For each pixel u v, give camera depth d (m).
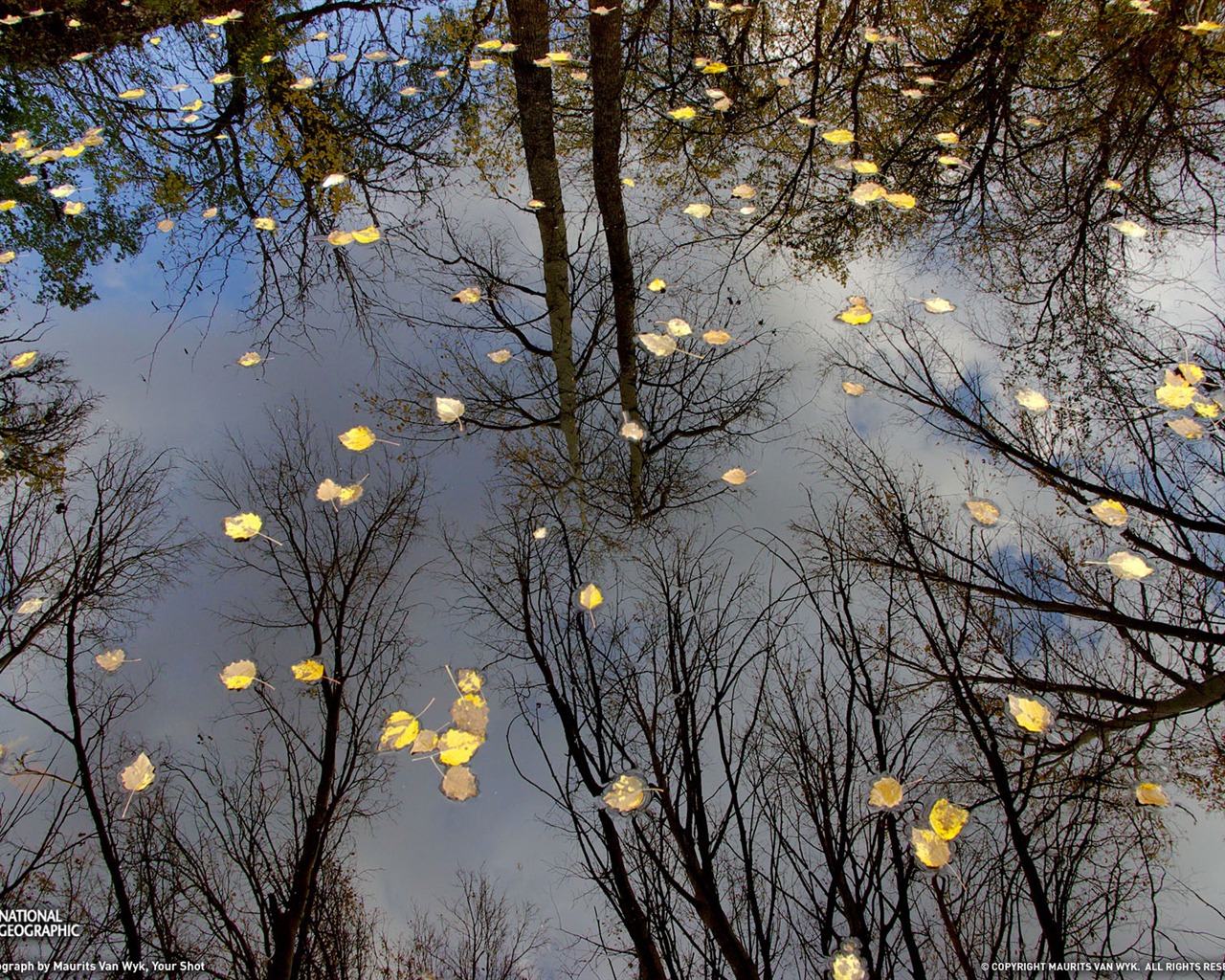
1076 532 5.66
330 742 5.25
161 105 8.34
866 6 7.95
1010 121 8.17
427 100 8.59
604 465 7.14
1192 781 5.34
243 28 8.33
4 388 6.40
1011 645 5.37
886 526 5.41
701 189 8.65
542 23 7.11
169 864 4.93
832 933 3.65
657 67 8.60
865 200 5.87
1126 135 7.24
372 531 6.27
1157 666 5.40
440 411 4.83
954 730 5.03
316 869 4.70
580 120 8.66
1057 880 3.97
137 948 4.41
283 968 4.21
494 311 7.46
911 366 6.19
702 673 4.54
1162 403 4.76
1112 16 7.01
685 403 7.27
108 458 5.91
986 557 5.51
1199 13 6.60
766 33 8.36
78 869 5.12
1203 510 5.21
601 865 4.09
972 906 4.08
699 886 3.85
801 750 4.32
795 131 8.53
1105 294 6.94
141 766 4.37
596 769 4.32
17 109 7.93
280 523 6.17
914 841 3.57
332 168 8.04
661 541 6.71
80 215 7.66
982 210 7.90
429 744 3.69
